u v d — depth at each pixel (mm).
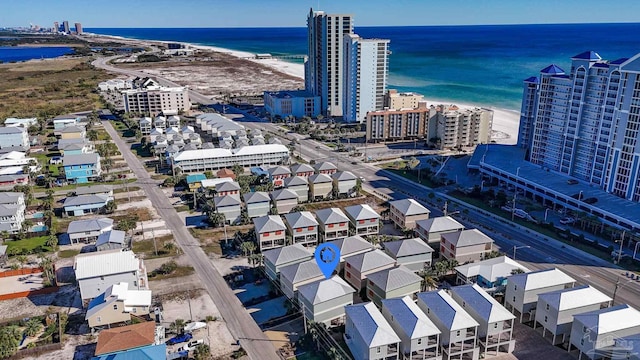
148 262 131625
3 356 93688
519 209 165125
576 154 174750
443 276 124438
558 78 177000
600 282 119750
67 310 111000
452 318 91812
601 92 160000
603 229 145875
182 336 99812
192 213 165125
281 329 103375
